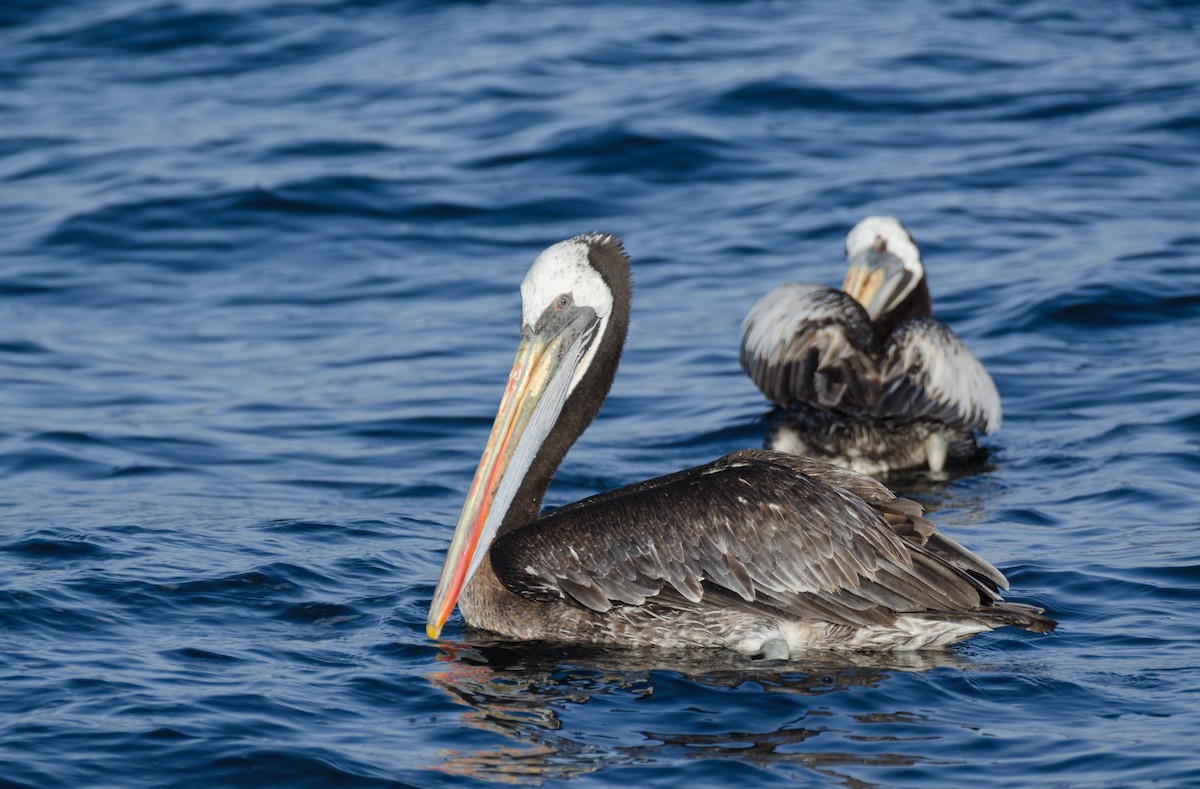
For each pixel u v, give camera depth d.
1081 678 9.31
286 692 8.99
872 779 7.87
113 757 7.95
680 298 20.06
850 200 23.00
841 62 28.94
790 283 16.39
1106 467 14.38
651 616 10.21
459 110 26.91
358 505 13.62
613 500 10.48
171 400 16.88
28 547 11.63
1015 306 19.02
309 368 18.00
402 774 7.89
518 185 23.89
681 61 29.23
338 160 24.80
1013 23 31.86
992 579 10.15
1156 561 11.51
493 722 8.67
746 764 8.04
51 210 23.02
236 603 10.69
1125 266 19.75
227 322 19.61
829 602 9.93
